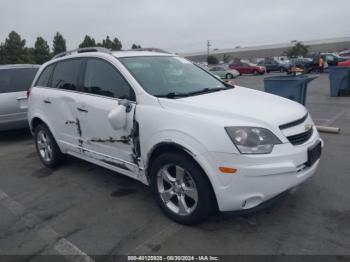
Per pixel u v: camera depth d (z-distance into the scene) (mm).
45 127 5059
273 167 2789
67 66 4668
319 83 17938
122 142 3691
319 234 3059
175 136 3062
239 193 2834
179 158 3090
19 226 3516
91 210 3770
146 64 4035
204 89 3963
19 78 7145
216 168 2854
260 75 33781
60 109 4574
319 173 4477
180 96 3541
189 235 3141
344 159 5016
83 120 4172
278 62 35406
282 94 7469
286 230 3146
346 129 6895
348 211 3449
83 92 4246
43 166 5434
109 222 3480
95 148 4137
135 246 3035
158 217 3512
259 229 3182
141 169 3572
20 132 8195
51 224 3520
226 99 3451
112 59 3945
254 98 3611
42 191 4406
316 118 8250
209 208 3064
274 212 3477
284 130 2988
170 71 4137
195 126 2971
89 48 4539
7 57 39969
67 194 4250
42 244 3152
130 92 3645
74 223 3510
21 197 4262
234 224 3281
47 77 5082
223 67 33188
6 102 6723
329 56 29484
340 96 12117
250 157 2771
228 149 2801
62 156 5168
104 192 4242
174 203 3422
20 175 5074
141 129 3404
